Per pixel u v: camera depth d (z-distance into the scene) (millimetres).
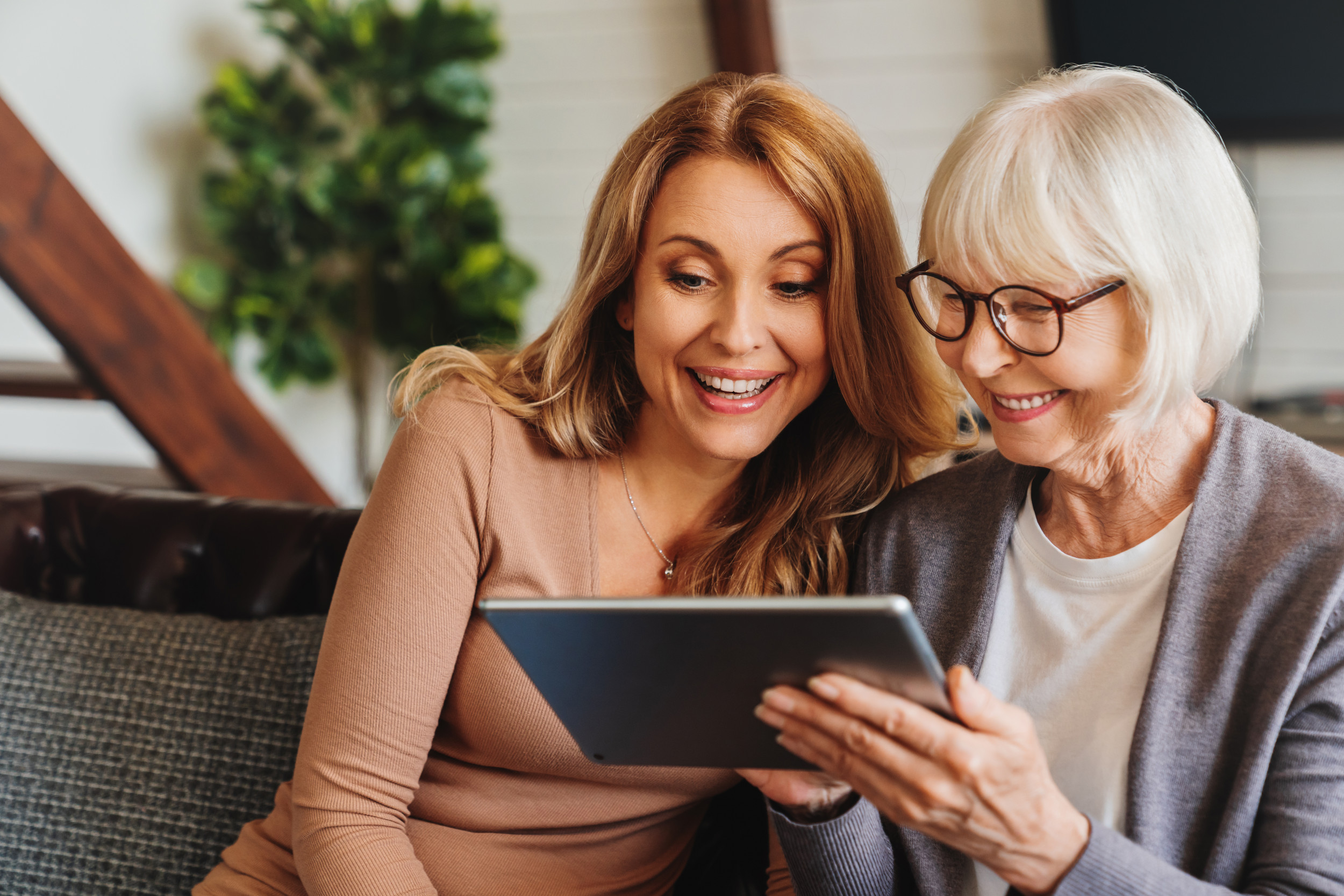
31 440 3902
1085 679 979
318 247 3926
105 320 2248
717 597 736
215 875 1155
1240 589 895
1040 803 791
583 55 3748
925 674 728
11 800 1296
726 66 3332
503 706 1090
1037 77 956
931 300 981
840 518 1240
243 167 3854
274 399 4266
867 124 3475
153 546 1506
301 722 1316
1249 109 2918
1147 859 827
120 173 3734
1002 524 1052
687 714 846
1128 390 880
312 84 4133
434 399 1165
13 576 1516
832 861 998
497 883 1118
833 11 3355
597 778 1138
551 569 1145
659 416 1173
